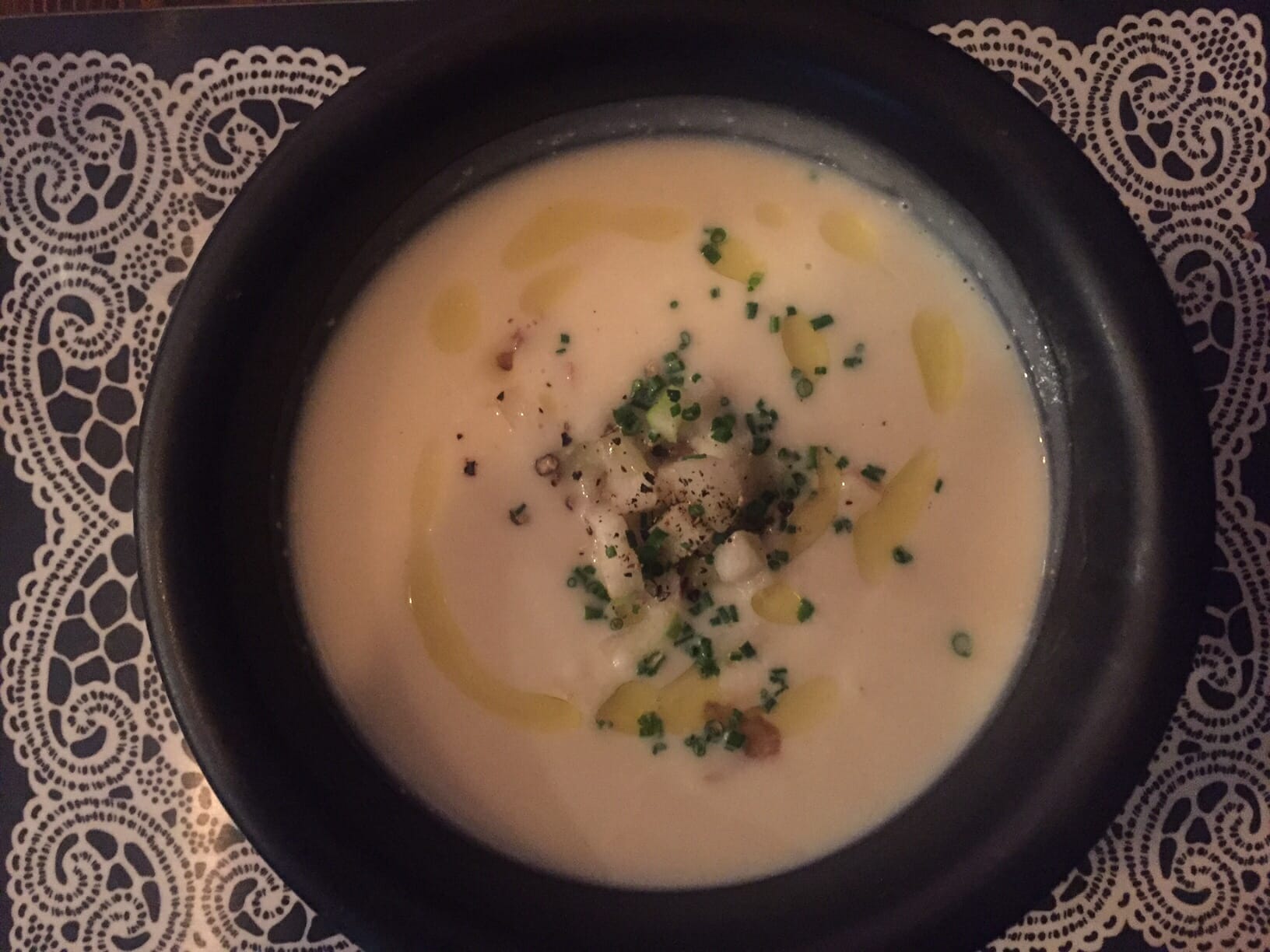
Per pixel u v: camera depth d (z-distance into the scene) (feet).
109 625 0.77
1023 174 0.64
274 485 0.70
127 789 0.76
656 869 0.68
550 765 0.69
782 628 0.69
